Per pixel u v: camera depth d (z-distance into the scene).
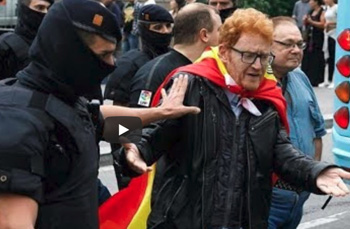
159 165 3.82
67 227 2.80
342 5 6.67
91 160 2.88
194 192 3.70
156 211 3.79
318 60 17.83
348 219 8.25
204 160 3.67
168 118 3.64
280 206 4.82
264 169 3.72
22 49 4.76
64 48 2.81
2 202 2.66
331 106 15.09
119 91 5.83
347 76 6.64
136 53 5.88
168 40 5.87
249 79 3.69
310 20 17.75
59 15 2.81
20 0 4.79
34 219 2.70
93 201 2.88
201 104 3.71
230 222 3.66
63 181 2.79
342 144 6.68
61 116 2.78
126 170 3.65
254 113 3.73
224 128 3.70
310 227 7.96
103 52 2.85
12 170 2.65
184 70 3.79
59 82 2.82
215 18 5.07
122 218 3.89
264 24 3.69
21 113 2.72
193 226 3.69
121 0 16.98
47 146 2.74
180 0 11.32
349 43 6.62
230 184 3.68
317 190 3.64
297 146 5.02
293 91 5.06
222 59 3.76
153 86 5.09
